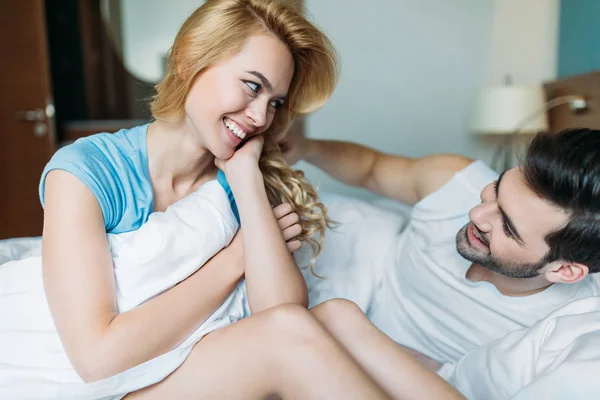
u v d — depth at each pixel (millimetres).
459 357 1075
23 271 892
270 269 887
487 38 2697
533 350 829
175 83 928
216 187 958
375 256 1312
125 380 737
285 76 926
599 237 812
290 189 1121
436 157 1305
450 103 2742
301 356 705
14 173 2873
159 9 3000
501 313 1022
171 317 779
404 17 2666
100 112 3088
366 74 2686
